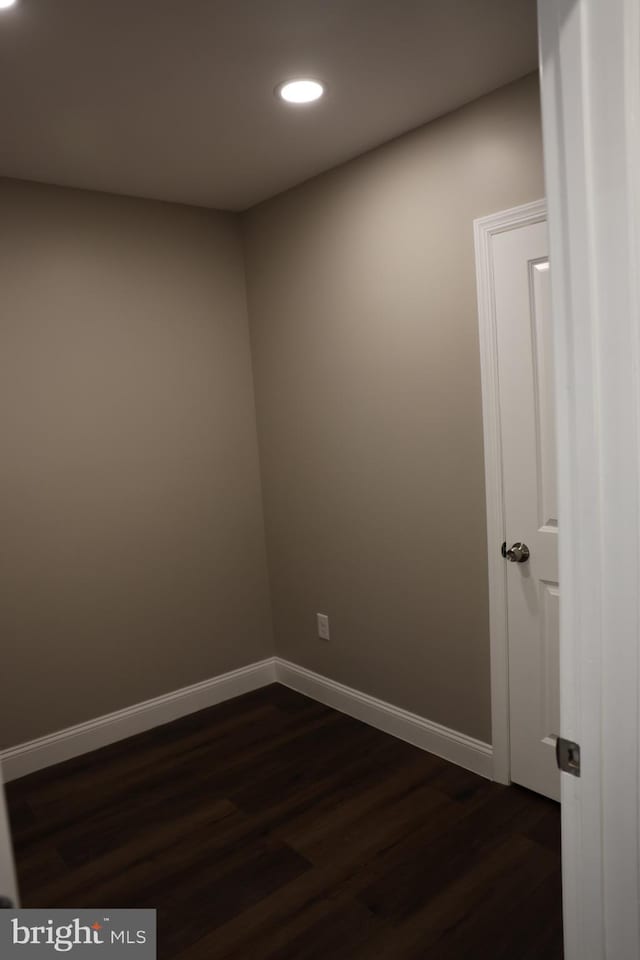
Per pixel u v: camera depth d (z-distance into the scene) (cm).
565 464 92
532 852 219
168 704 329
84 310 295
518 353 231
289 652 359
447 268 249
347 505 308
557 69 86
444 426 259
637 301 83
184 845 234
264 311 337
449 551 265
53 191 285
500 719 254
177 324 323
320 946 187
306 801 256
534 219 220
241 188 304
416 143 252
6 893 77
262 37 182
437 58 201
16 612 283
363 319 285
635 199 82
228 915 201
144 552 318
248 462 353
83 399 296
